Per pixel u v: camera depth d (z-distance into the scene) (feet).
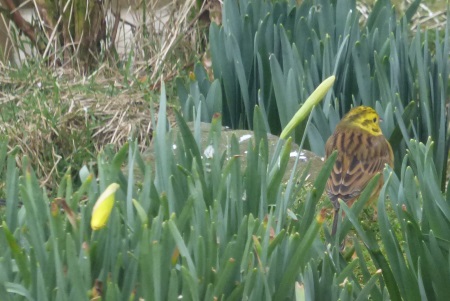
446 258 21.70
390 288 21.66
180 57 49.96
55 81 44.60
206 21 50.60
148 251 16.43
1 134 39.93
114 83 46.16
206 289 17.60
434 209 21.90
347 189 31.73
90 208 17.85
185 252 16.63
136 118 42.16
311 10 39.22
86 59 50.52
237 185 20.31
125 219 19.48
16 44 51.16
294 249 18.67
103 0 50.60
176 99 44.75
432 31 51.67
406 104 37.22
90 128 41.22
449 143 36.45
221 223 19.31
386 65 36.76
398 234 30.48
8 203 18.63
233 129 38.27
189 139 22.30
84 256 16.67
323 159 34.73
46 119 40.81
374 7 39.40
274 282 18.51
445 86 36.17
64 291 16.33
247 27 37.96
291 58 36.52
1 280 16.51
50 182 39.22
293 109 35.29
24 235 18.24
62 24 50.70
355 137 33.17
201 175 21.29
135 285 17.47
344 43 35.91
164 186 20.79
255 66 38.04
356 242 21.65
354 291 20.75
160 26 51.03
